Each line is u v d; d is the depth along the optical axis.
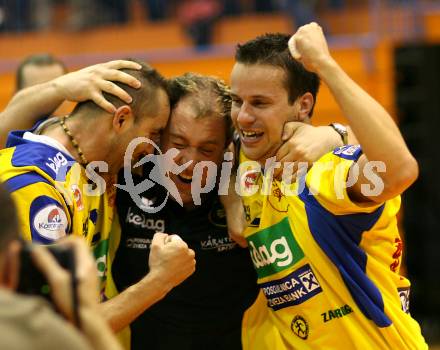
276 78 3.42
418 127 10.15
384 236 3.46
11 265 2.22
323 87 9.59
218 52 10.27
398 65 10.14
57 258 2.32
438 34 9.64
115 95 3.46
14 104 3.80
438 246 10.13
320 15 10.55
